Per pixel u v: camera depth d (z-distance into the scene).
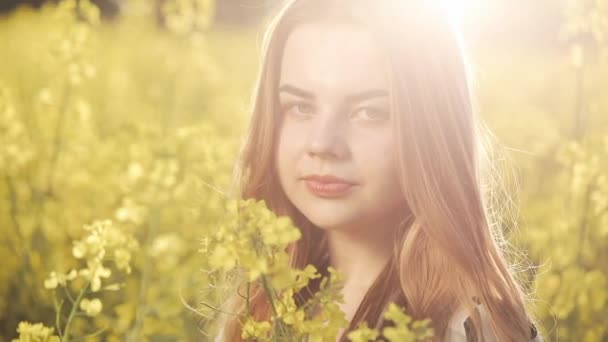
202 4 8.42
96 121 9.52
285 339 1.56
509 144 8.12
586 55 4.73
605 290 3.86
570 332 3.73
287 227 1.43
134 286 3.82
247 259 1.43
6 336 4.11
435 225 1.84
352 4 1.82
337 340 1.98
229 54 16.42
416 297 1.85
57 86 5.80
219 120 9.42
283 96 1.87
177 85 9.59
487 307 1.88
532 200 6.17
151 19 15.71
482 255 1.92
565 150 4.39
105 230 2.07
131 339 3.05
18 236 4.41
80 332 3.48
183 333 3.16
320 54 1.81
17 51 13.92
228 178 4.10
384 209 1.84
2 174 4.71
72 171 5.62
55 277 2.04
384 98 1.80
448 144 1.88
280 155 1.89
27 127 6.55
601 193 3.88
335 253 2.02
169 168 4.01
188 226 4.13
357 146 1.79
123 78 12.45
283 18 1.89
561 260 4.01
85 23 5.45
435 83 1.87
